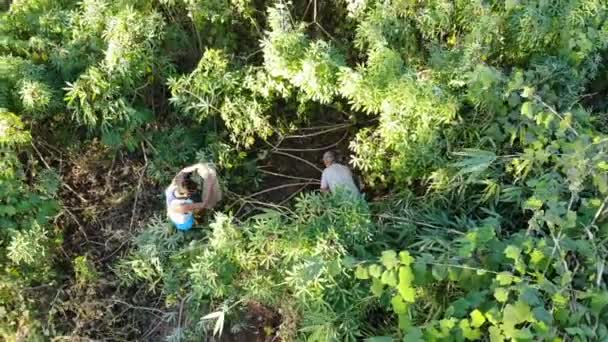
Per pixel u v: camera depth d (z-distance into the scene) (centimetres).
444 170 523
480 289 402
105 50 570
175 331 534
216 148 608
